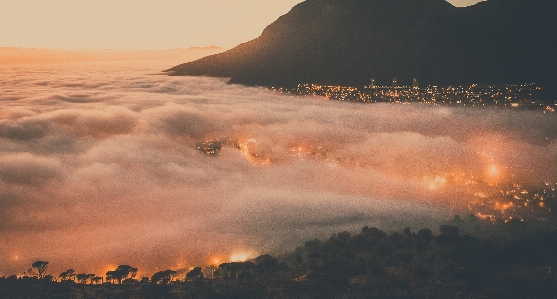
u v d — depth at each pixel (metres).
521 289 44.22
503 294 43.44
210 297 43.78
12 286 46.03
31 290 44.84
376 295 43.31
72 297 43.59
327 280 46.69
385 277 47.22
